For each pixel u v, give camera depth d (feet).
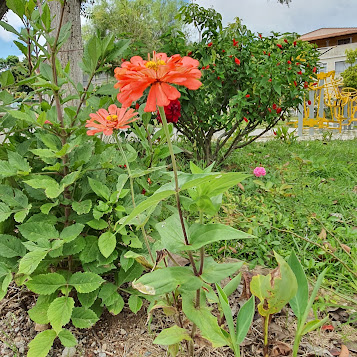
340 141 22.74
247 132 14.90
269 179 12.48
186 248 3.53
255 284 3.76
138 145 12.80
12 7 4.99
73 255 5.86
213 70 13.71
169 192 3.26
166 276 3.65
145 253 5.81
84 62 5.39
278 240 8.08
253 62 14.02
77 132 5.49
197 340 4.55
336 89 35.70
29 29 5.50
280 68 13.83
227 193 9.84
